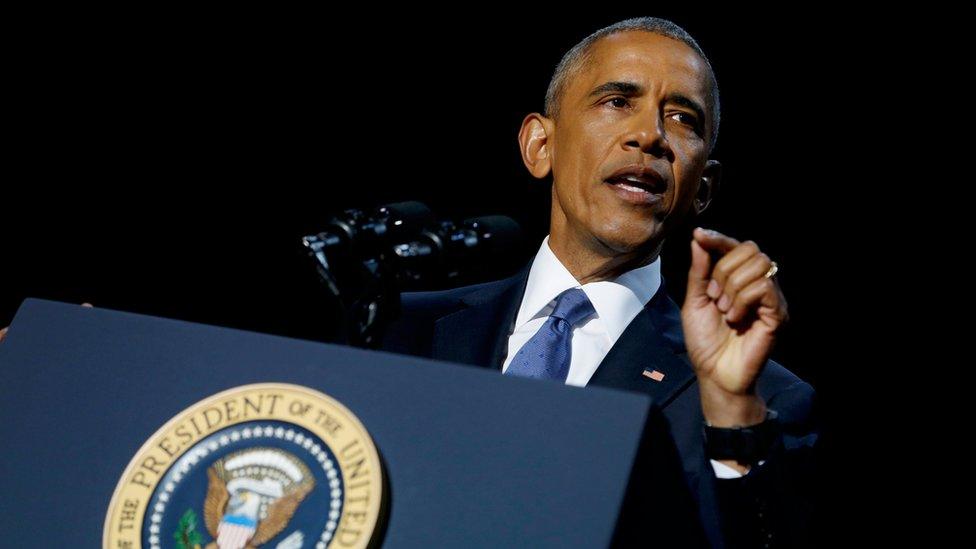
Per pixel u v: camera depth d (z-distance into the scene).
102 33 10.23
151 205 10.38
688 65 4.90
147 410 3.16
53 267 10.29
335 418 2.91
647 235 4.77
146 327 3.29
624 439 2.79
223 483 2.91
